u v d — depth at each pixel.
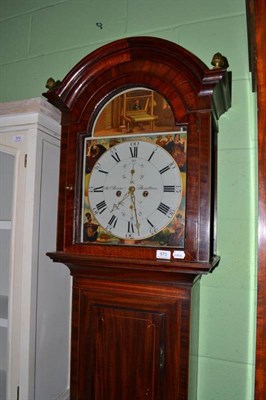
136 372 0.77
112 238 0.79
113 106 0.82
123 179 0.80
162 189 0.76
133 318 0.77
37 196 0.87
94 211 0.81
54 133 0.94
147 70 0.78
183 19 0.99
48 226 0.92
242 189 0.90
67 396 1.01
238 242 0.89
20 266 0.86
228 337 0.89
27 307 0.84
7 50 1.24
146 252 0.75
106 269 0.78
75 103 0.83
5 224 0.91
